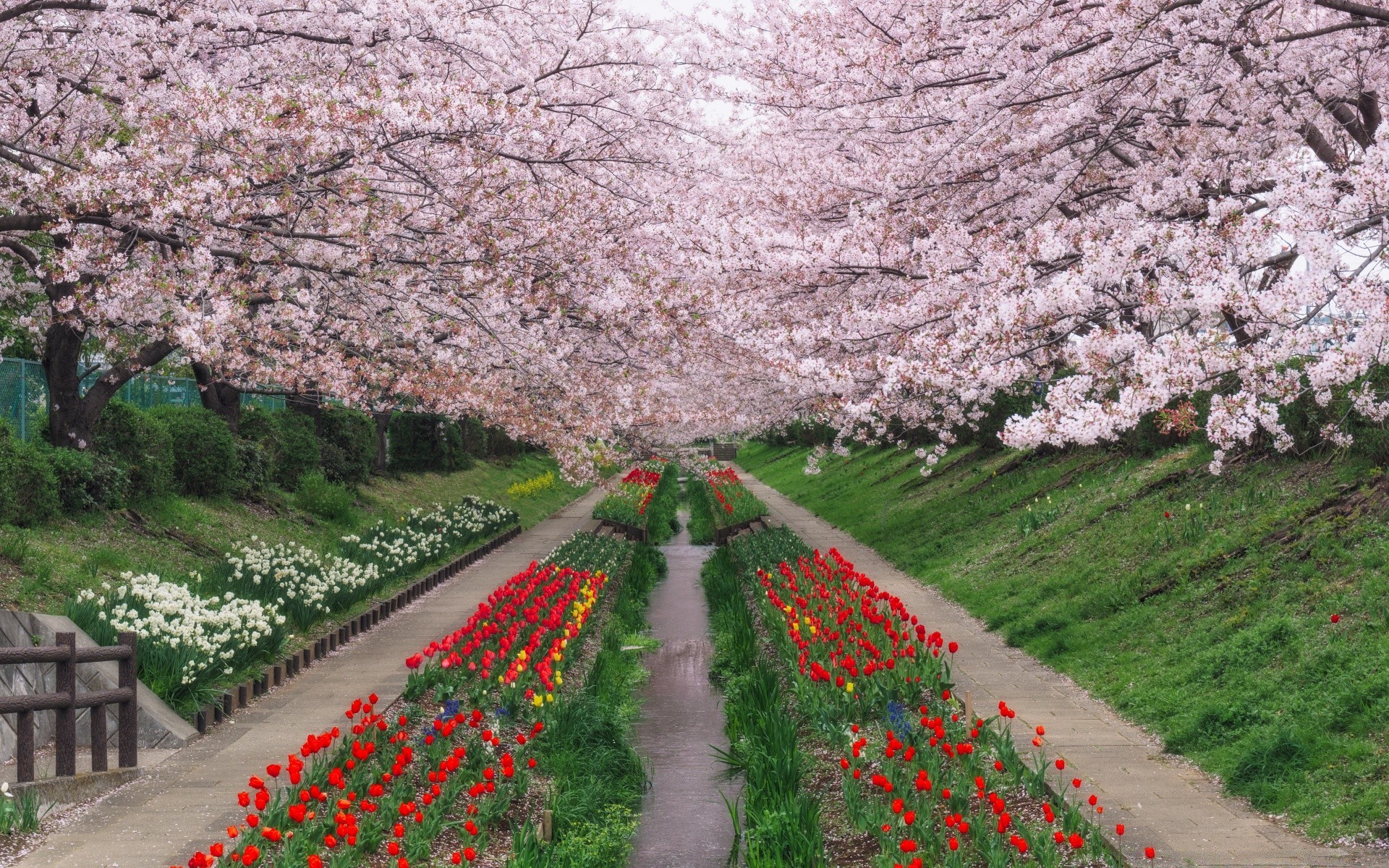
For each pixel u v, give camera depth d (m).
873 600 10.76
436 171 10.18
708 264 10.92
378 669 10.31
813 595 11.95
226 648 9.10
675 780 7.97
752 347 11.67
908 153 10.83
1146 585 10.38
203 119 8.92
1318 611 7.82
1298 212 7.07
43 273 11.07
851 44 11.57
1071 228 9.90
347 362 11.13
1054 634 10.40
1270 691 7.14
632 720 9.66
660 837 6.82
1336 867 5.06
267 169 9.11
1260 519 10.16
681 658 12.48
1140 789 6.34
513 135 10.24
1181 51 9.12
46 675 7.88
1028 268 8.75
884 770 6.51
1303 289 6.21
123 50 10.12
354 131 9.48
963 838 5.44
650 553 20.91
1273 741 6.32
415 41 10.59
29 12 10.39
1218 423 6.43
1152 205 9.70
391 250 10.66
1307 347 6.25
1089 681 8.99
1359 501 9.27
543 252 10.85
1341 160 7.69
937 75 11.01
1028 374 8.72
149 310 9.56
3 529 10.94
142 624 8.39
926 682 8.45
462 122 9.80
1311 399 10.97
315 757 6.95
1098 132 10.89
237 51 10.98
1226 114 10.15
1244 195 10.11
